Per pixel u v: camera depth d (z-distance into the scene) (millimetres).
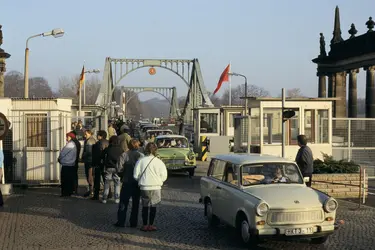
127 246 8703
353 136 19125
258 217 8250
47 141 16359
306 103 18094
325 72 39250
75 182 14953
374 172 18453
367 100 35438
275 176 9461
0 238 9281
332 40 39812
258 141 18609
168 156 19422
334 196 13867
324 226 8461
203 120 30766
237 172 9391
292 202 8406
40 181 16328
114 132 23656
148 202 9922
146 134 31328
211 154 28141
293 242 9047
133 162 10406
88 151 14500
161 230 10062
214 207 10078
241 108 34344
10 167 16188
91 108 38219
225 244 8883
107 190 13328
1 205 12812
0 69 27844
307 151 11609
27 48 23594
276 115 18109
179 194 15016
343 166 14344
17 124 16312
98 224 10633
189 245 8805
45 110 16375
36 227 10281
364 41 35188
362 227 10281
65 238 9312
